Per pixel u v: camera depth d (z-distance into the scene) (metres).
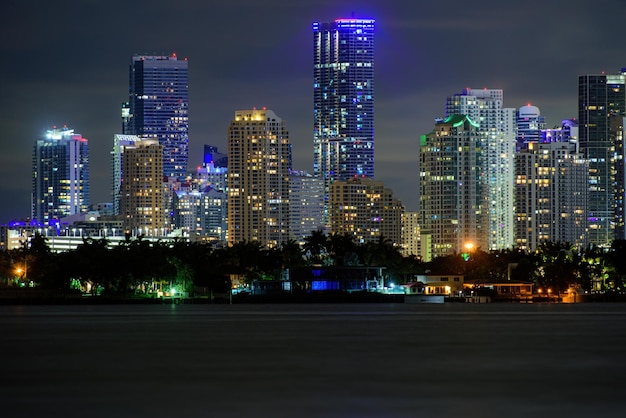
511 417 133.88
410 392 152.88
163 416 134.12
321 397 148.38
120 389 156.38
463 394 151.00
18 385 160.75
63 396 149.50
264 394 151.25
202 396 149.62
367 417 134.00
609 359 196.00
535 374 173.12
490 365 186.38
